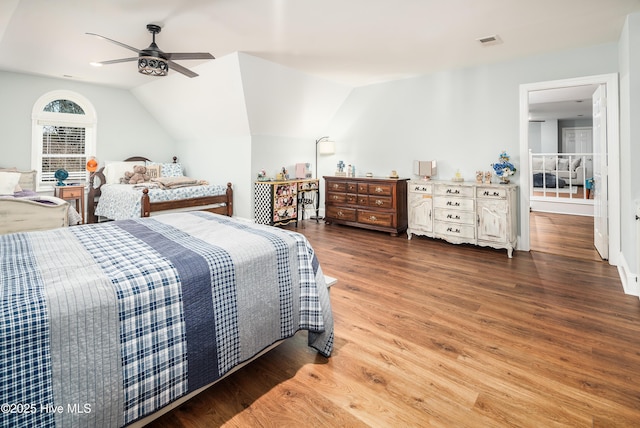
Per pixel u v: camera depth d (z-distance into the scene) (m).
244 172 5.77
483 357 2.01
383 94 5.68
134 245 1.79
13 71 5.04
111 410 1.25
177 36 3.66
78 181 5.84
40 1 2.88
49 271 1.39
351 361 1.98
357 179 5.58
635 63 3.07
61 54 4.27
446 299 2.87
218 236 1.99
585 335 2.26
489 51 4.10
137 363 1.31
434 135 5.17
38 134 5.40
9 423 1.05
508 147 4.52
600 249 4.12
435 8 2.98
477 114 4.75
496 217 4.22
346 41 3.79
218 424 1.50
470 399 1.65
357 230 5.68
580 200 7.54
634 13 3.07
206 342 1.52
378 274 3.51
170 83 5.47
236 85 4.74
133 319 1.31
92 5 2.95
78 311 1.19
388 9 3.00
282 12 3.06
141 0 2.85
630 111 3.09
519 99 4.40
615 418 1.52
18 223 3.46
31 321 1.10
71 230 2.13
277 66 4.70
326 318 2.01
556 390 1.71
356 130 6.10
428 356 2.03
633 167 3.08
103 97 5.97
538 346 2.13
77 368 1.18
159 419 1.53
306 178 6.39
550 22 3.27
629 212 3.13
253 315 1.73
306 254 2.03
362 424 1.50
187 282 1.48
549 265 3.79
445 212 4.65
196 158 6.62
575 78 4.01
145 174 5.97
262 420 1.53
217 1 2.86
